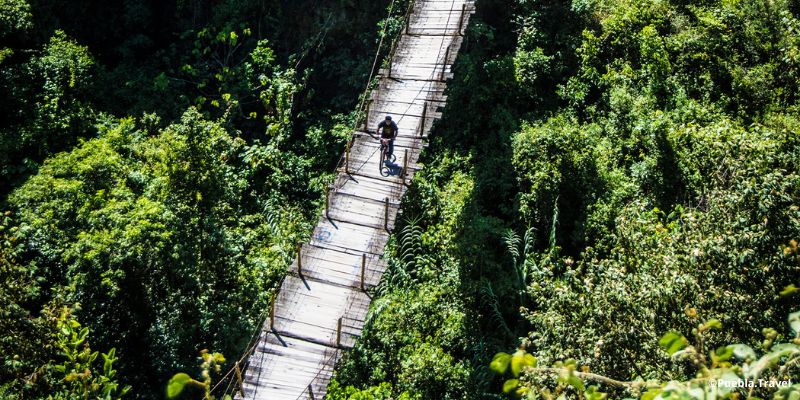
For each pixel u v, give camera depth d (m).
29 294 17.78
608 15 27.14
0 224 20.61
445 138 26.16
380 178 19.92
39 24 27.41
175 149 20.41
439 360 19.03
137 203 19.17
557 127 23.86
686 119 23.81
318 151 26.75
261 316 19.95
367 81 27.52
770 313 12.54
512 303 21.36
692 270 13.57
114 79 27.66
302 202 25.73
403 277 22.06
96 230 18.59
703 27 25.84
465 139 26.08
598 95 26.36
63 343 14.65
